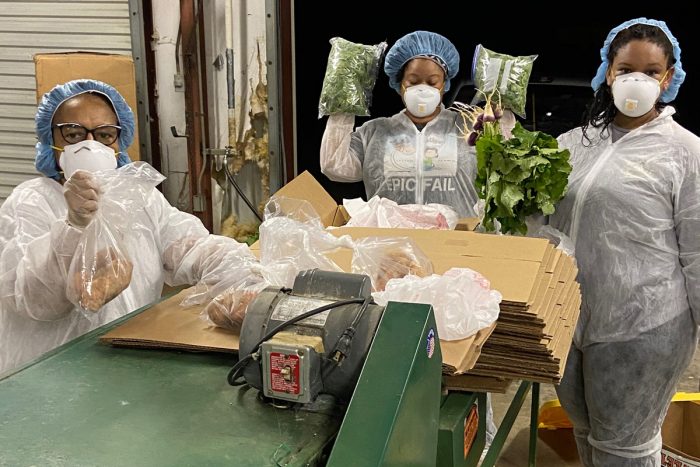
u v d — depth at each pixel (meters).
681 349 1.81
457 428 0.92
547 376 1.04
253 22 3.08
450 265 1.23
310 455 0.67
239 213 3.36
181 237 1.57
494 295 1.03
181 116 3.25
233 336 0.99
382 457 0.62
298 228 1.17
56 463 0.64
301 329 0.78
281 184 3.26
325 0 3.03
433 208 1.92
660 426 1.93
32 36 3.29
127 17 3.18
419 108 2.24
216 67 3.17
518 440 2.54
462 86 3.05
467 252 1.30
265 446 0.68
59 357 0.94
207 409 0.77
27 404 0.78
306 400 0.74
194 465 0.64
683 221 1.74
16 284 1.19
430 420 0.79
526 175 1.69
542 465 2.39
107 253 1.10
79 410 0.76
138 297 1.47
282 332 0.78
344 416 0.70
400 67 2.31
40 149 1.45
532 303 1.05
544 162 1.69
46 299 1.19
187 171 3.32
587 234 1.83
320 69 3.13
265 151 3.26
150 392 0.82
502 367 1.06
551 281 1.23
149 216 1.54
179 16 3.10
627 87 1.74
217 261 1.40
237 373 0.82
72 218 1.09
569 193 1.89
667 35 1.76
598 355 1.85
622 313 1.79
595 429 1.95
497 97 2.14
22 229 1.29
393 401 0.67
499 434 1.31
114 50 3.24
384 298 0.97
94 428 0.72
